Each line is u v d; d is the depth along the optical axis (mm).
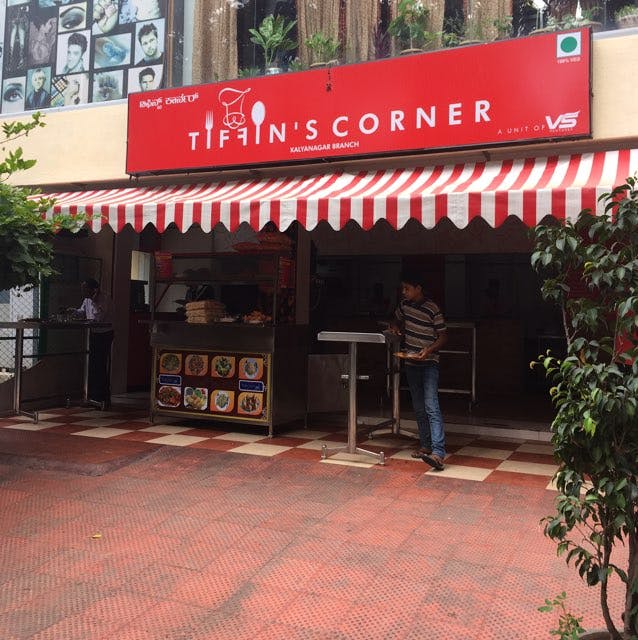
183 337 7547
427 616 3098
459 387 10445
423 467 5910
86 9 9516
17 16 9891
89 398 9180
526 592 3355
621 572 2439
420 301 6070
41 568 3623
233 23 8758
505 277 12273
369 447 6711
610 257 2490
